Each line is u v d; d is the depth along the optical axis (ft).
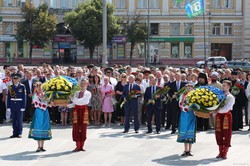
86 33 187.83
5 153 45.60
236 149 47.75
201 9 140.56
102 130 59.82
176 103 56.90
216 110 42.57
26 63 203.31
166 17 209.15
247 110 64.75
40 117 45.24
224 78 62.54
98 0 190.70
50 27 191.52
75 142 50.24
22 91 54.08
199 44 208.54
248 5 206.80
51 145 49.47
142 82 63.93
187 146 44.78
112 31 190.29
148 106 57.41
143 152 46.03
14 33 206.08
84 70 71.67
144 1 210.59
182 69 71.41
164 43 208.95
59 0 209.87
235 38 209.97
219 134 43.11
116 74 70.03
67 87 44.70
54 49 206.69
